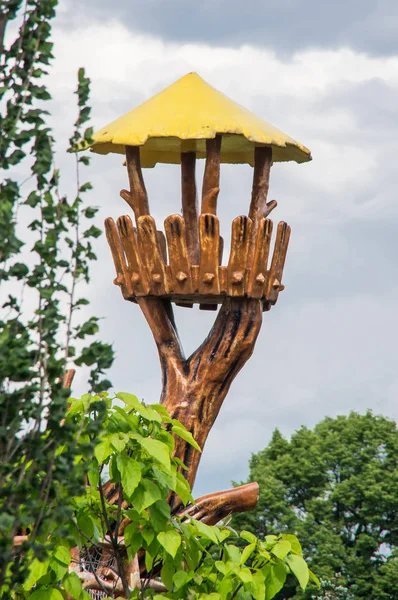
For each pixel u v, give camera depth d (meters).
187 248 17.25
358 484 89.00
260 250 16.20
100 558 13.81
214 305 18.84
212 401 16.42
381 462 92.06
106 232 17.03
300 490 92.94
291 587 86.00
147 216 16.38
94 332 9.27
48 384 9.24
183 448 16.23
